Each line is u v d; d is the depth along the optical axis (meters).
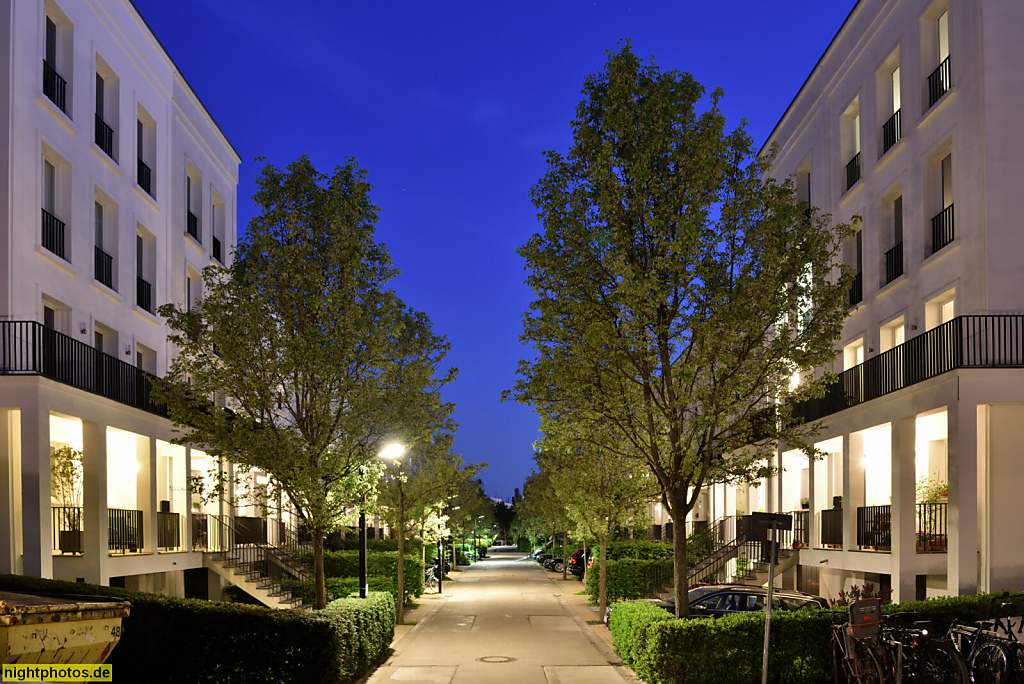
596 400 14.69
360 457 16.12
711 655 13.21
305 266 15.66
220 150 30.19
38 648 6.39
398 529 24.72
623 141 14.95
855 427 20.48
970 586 15.07
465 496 52.12
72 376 17.72
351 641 14.29
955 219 17.64
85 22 19.86
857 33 22.89
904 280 19.86
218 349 15.34
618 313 14.52
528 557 80.31
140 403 21.19
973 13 17.31
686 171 14.56
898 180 20.41
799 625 13.30
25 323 16.38
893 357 19.80
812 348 14.32
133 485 22.95
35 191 17.28
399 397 16.78
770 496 27.56
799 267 14.57
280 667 12.25
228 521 26.92
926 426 20.56
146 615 12.10
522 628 22.28
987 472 16.53
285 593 23.47
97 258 20.56
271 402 15.59
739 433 15.20
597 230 14.71
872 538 19.42
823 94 25.28
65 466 18.00
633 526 24.95
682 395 14.09
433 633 21.34
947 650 12.23
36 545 14.96
